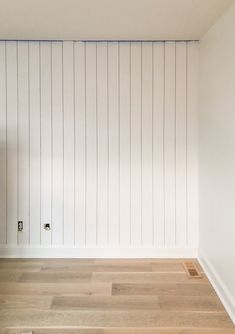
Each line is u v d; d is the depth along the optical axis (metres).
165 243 3.68
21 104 3.58
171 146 3.62
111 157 3.63
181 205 3.66
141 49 3.55
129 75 3.57
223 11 2.64
